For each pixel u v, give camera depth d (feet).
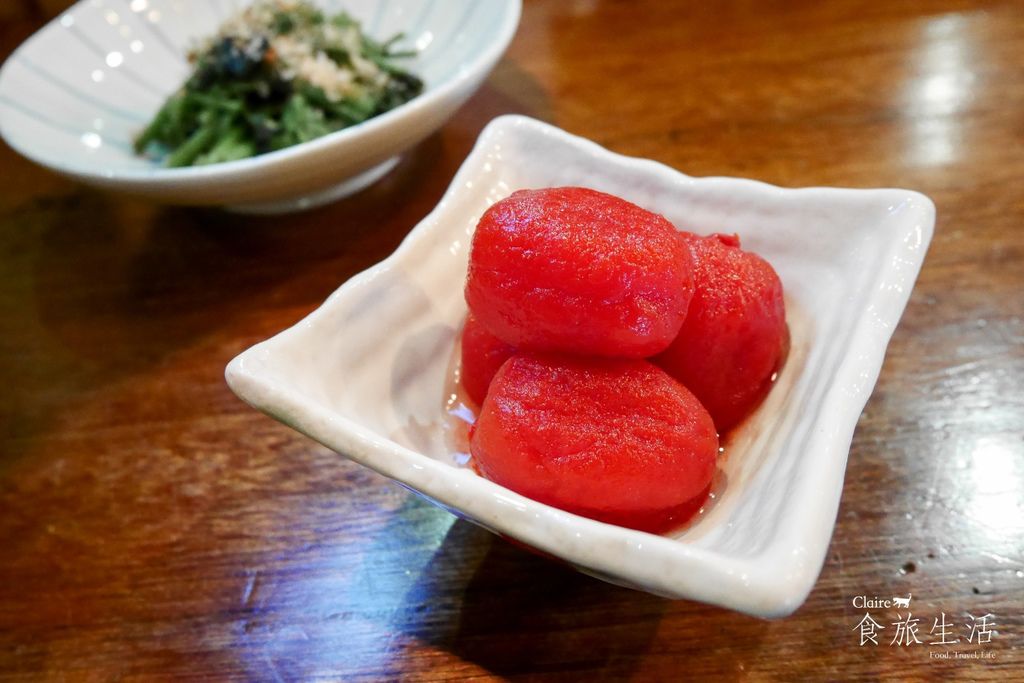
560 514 0.41
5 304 0.77
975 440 0.57
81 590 0.58
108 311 0.75
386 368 0.53
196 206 0.76
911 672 0.48
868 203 0.51
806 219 0.53
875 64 0.85
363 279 0.53
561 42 0.99
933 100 0.79
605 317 0.46
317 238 0.77
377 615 0.54
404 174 0.83
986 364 0.60
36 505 0.62
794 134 0.78
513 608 0.53
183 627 0.55
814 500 0.41
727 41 0.93
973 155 0.73
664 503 0.46
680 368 0.50
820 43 0.89
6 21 1.21
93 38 0.90
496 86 0.93
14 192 0.91
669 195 0.57
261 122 0.82
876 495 0.55
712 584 0.39
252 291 0.74
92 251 0.81
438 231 0.56
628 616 0.52
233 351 0.70
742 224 0.55
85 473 0.63
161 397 0.67
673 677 0.50
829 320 0.51
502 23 0.81
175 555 0.58
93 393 0.69
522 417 0.46
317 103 0.83
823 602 0.51
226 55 0.83
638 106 0.86
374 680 0.52
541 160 0.60
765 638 0.50
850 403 0.44
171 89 0.94
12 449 0.66
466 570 0.55
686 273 0.47
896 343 0.62
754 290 0.50
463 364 0.54
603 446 0.45
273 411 0.47
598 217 0.48
